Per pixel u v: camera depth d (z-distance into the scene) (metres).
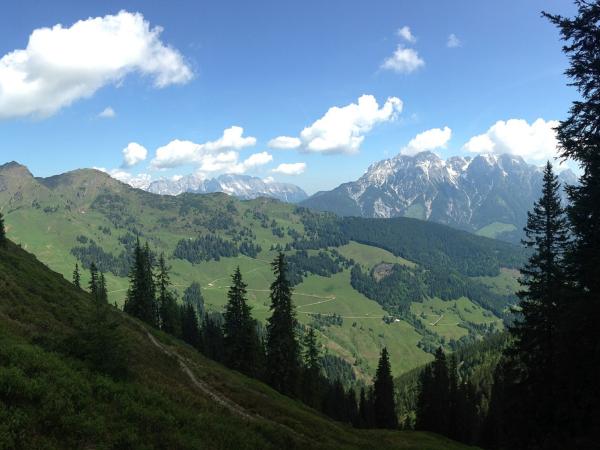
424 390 72.50
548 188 29.22
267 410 33.78
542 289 27.97
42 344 20.94
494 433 69.62
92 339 21.12
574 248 18.84
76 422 13.38
